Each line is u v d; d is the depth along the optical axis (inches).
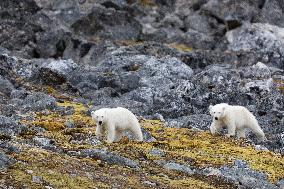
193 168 2640.3
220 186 2401.6
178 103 4325.8
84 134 3043.8
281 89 4980.3
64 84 4879.4
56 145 2659.9
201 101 4446.4
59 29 6835.6
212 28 7642.7
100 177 2174.0
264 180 2581.2
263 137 3403.1
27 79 5002.5
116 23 7239.2
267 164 2834.6
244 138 3361.2
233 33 7440.9
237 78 4741.6
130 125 2938.0
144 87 4667.8
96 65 5807.1
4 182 1916.8
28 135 2839.6
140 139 2977.4
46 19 6939.0
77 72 5128.0
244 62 6505.9
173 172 2509.8
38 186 1942.7
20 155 2226.9
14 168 2050.9
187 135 3334.2
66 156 2396.7
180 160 2731.3
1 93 4402.1
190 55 6156.5
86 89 4877.0
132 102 4323.3
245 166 2748.5
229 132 3304.6
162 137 3240.7
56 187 1972.2
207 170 2593.5
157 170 2476.6
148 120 3860.7
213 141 3193.9
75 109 4037.9
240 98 4554.6
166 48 6186.0
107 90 4766.2
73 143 2785.4
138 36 7268.7
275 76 5605.3
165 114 4197.8
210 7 7701.8
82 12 7372.1
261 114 4343.0
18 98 4291.3
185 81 4589.1
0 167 2021.4
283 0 7716.5
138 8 7701.8
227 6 7613.2
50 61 5605.3
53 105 3996.1
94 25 7140.8
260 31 7027.6
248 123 3371.1
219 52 6569.9
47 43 6742.1
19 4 6865.2
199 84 4758.9
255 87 4598.9
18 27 6742.1
